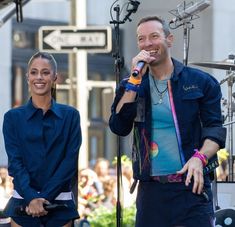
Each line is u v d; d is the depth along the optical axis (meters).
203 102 7.67
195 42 16.95
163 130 7.63
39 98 8.34
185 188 7.55
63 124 8.35
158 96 7.65
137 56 7.47
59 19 30.72
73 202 8.41
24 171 8.23
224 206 10.16
